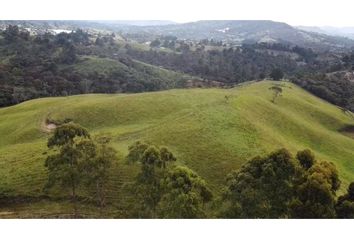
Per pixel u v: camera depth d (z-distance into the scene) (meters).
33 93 127.69
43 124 68.94
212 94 81.50
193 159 51.06
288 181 33.44
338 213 31.75
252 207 32.16
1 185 45.09
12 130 70.25
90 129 67.25
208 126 59.75
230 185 33.94
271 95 106.81
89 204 41.66
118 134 60.50
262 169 33.97
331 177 33.66
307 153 37.06
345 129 103.56
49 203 42.09
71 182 39.72
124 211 37.78
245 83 150.62
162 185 33.59
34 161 50.34
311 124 93.88
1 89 123.62
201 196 32.59
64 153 39.72
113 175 45.75
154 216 32.97
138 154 39.00
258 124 66.81
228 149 53.09
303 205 30.67
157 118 68.56
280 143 61.75
